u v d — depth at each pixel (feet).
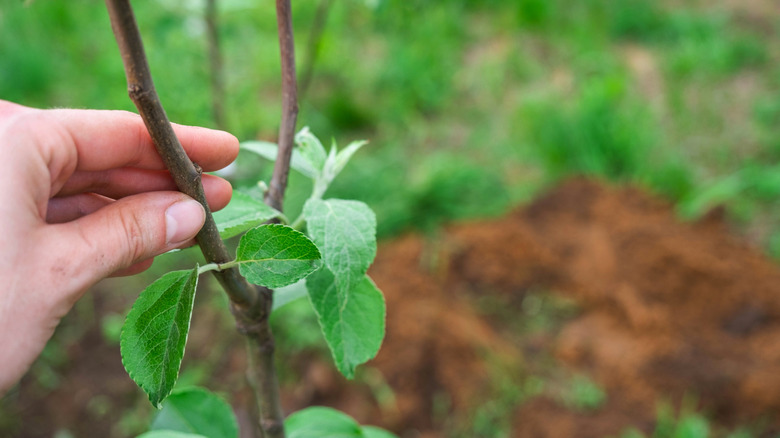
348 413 9.23
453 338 10.03
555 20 19.74
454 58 18.01
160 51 10.27
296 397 9.48
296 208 11.68
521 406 9.25
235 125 11.24
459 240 11.95
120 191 3.45
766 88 16.06
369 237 2.94
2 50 15.40
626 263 11.14
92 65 15.78
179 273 2.63
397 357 9.75
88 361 10.03
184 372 9.82
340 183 12.75
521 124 15.19
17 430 9.06
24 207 2.68
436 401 9.41
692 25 18.53
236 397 9.32
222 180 3.42
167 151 2.48
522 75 17.60
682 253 11.07
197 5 7.75
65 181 3.06
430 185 12.62
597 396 9.27
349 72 16.74
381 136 15.43
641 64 17.87
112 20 2.18
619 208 12.50
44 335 2.78
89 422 9.23
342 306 3.23
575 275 11.15
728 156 13.97
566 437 8.75
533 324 10.57
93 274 2.75
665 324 10.04
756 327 9.91
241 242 2.64
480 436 8.95
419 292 10.88
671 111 15.62
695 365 9.38
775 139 14.05
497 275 11.34
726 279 10.59
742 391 8.91
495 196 13.08
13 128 2.72
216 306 10.72
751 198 12.77
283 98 3.49
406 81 16.61
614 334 10.17
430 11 18.31
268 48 16.30
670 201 12.78
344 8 17.70
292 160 3.92
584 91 15.17
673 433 8.64
